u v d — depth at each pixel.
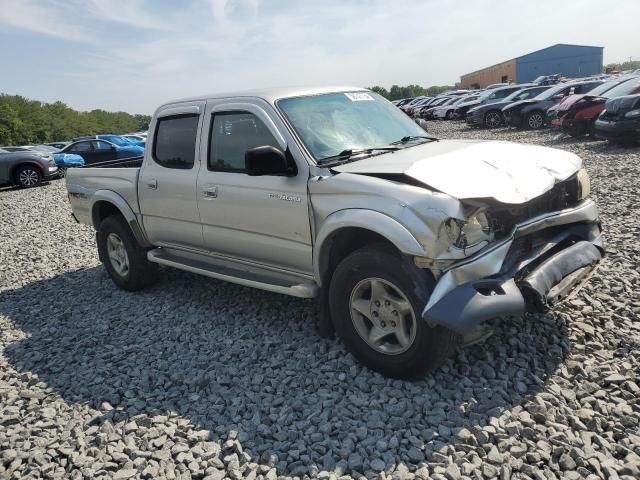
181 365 3.98
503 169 3.38
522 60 70.25
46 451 3.12
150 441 3.09
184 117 4.73
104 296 5.77
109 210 5.97
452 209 2.98
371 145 4.13
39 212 12.23
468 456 2.67
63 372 4.09
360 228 3.44
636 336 3.59
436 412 3.02
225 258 4.60
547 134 17.28
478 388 3.20
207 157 4.47
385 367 3.38
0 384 3.99
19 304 5.81
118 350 4.36
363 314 3.45
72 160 20.16
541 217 3.42
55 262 7.50
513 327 3.85
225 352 4.09
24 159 17.28
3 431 3.35
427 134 4.69
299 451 2.86
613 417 2.85
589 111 13.94
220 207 4.33
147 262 5.59
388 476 2.61
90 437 3.20
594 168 10.03
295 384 3.51
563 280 3.30
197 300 5.27
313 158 3.75
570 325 3.83
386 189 3.22
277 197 3.85
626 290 4.30
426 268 3.08
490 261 3.07
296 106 4.11
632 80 14.02
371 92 4.88
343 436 2.94
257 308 4.84
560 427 2.79
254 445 2.96
